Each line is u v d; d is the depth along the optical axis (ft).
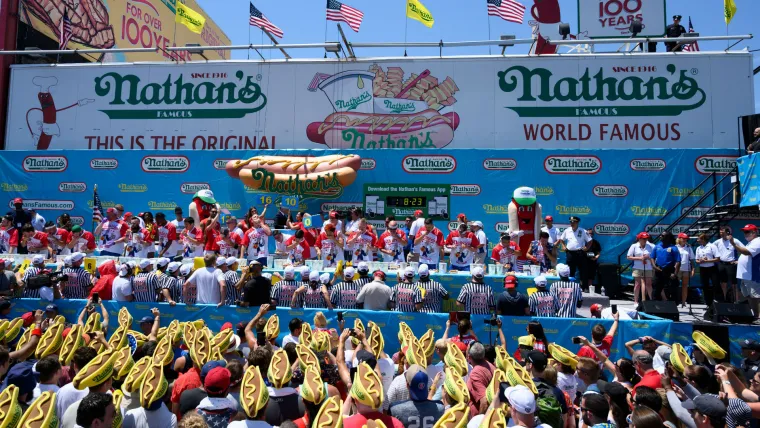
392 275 33.96
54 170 54.03
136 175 53.11
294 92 53.42
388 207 50.37
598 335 22.81
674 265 38.50
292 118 53.31
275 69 53.72
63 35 56.95
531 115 50.75
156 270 32.81
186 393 15.21
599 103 50.14
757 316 33.83
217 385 13.97
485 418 12.30
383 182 50.57
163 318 29.37
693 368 17.51
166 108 54.80
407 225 46.32
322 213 51.06
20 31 57.47
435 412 14.16
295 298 29.84
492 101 51.21
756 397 16.66
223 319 28.96
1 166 54.60
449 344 18.76
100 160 53.52
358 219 43.24
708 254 38.17
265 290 29.09
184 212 52.49
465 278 33.09
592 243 44.19
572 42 49.78
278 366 15.40
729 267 37.83
